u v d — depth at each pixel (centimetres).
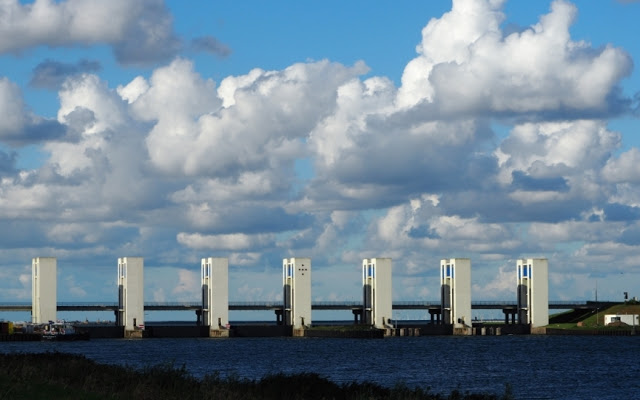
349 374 16675
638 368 18500
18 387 7112
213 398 7156
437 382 14988
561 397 12712
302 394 7994
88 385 7388
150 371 8525
